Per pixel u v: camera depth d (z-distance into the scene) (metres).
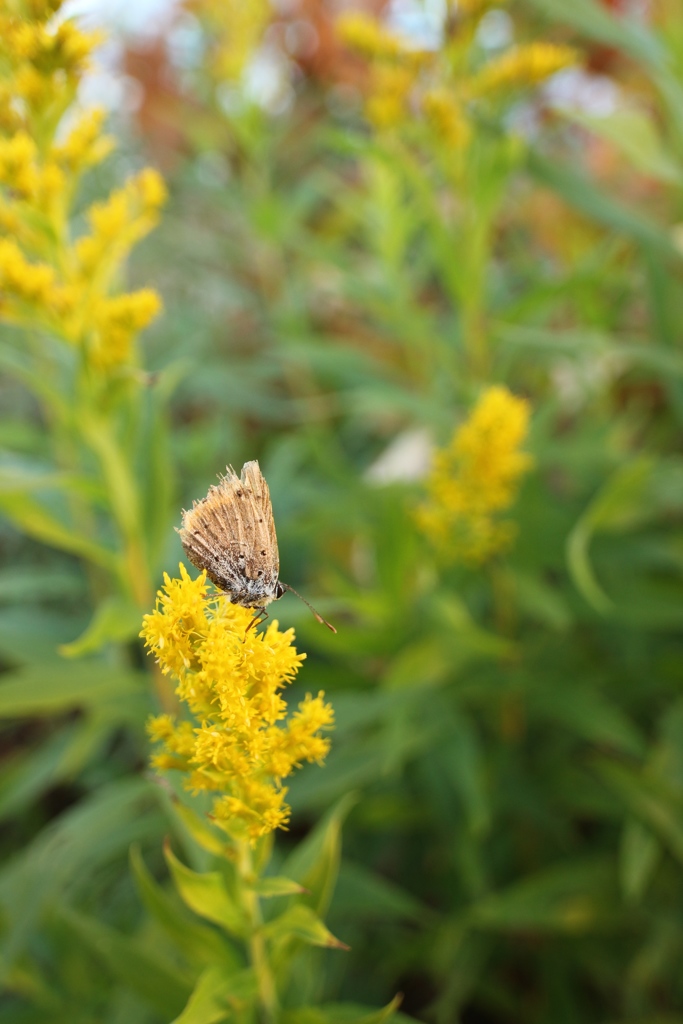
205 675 0.19
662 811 0.28
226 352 0.56
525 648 0.32
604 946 0.32
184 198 0.55
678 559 0.30
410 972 0.36
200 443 0.43
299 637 0.31
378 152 0.31
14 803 0.32
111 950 0.24
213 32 0.47
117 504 0.27
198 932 0.22
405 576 0.29
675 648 0.36
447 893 0.33
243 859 0.20
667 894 0.30
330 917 0.27
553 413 0.33
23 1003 0.30
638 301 0.43
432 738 0.28
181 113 0.51
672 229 0.32
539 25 0.39
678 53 0.27
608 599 0.31
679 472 0.29
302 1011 0.22
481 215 0.31
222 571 0.20
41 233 0.25
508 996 0.33
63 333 0.26
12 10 0.25
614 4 0.44
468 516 0.28
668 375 0.31
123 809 0.27
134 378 0.26
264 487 0.20
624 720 0.30
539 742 0.34
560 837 0.32
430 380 0.40
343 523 0.31
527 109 0.46
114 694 0.28
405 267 0.47
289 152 0.53
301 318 0.47
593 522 0.28
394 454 0.43
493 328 0.31
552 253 0.50
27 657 0.30
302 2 0.52
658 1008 0.32
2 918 0.25
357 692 0.30
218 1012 0.21
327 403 0.47
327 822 0.23
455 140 0.31
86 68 0.25
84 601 0.45
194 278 0.53
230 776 0.20
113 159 0.54
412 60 0.31
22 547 0.47
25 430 0.32
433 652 0.28
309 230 0.54
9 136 0.25
